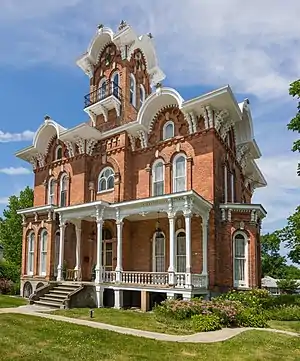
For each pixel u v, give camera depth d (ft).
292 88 55.88
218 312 46.14
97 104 88.12
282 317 52.16
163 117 75.61
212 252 62.59
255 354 31.14
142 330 41.39
